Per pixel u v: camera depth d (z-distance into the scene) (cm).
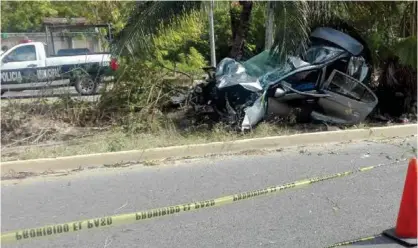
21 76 1335
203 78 992
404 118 932
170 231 434
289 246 399
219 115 847
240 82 796
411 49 898
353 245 397
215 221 454
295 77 838
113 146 693
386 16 980
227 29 2159
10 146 735
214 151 703
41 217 471
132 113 846
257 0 1012
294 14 821
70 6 2323
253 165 640
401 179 570
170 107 941
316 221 450
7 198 527
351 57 878
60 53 1545
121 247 403
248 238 416
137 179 588
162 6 899
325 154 693
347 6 914
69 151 678
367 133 794
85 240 417
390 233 414
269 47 916
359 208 481
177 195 527
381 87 1002
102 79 920
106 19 2019
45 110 852
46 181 586
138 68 897
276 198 512
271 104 827
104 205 501
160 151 675
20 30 2517
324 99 842
